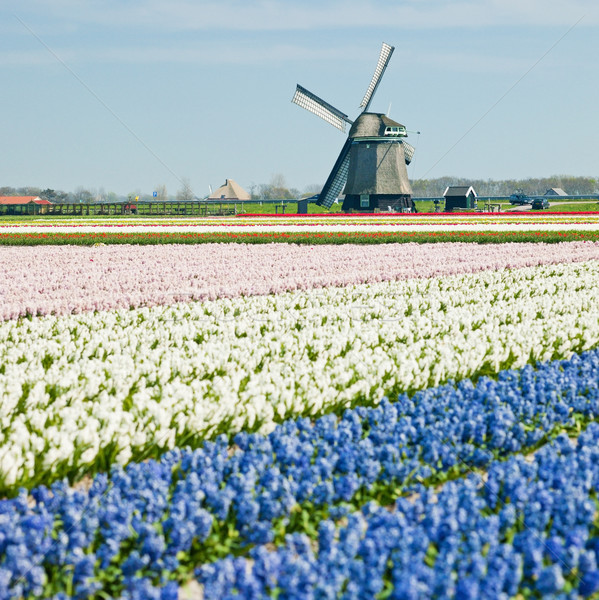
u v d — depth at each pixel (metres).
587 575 4.00
